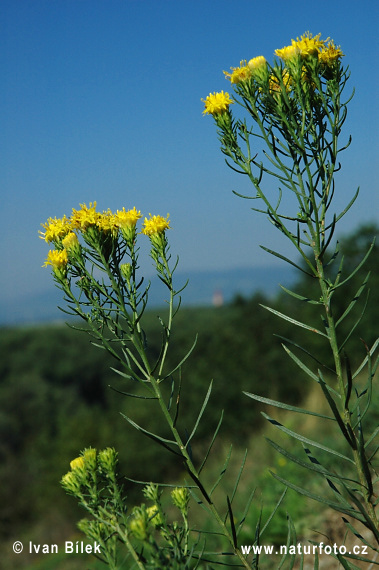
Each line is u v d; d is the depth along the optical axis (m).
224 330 23.02
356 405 1.43
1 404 44.06
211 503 1.60
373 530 1.41
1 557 10.53
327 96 1.59
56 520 16.62
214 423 20.23
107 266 1.76
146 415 20.64
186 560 1.45
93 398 54.06
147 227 1.83
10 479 20.70
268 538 3.98
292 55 1.54
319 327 15.79
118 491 1.62
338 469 4.14
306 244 1.50
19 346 54.88
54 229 1.84
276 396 19.50
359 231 16.52
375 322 14.43
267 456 7.01
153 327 30.84
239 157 1.58
